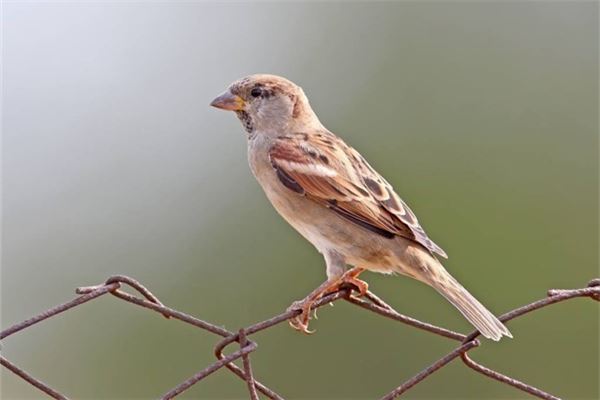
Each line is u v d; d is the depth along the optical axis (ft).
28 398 40.91
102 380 41.78
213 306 44.60
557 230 46.98
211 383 40.88
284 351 41.70
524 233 46.75
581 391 43.19
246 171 48.44
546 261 46.47
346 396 41.27
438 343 41.24
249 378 19.61
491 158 48.34
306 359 41.47
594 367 43.55
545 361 43.52
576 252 46.78
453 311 41.47
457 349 21.07
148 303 19.90
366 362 41.19
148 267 46.70
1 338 18.89
